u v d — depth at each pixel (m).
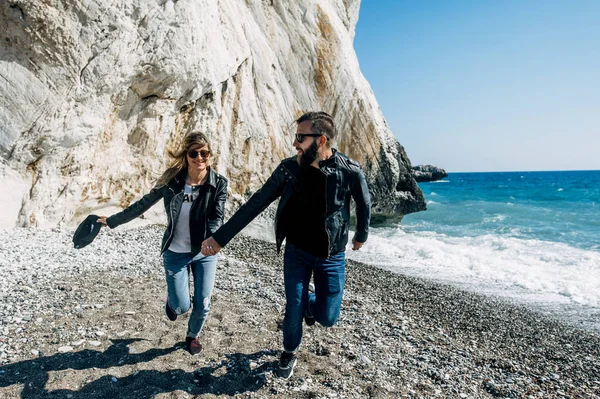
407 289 7.18
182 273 3.15
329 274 2.91
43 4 6.75
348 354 3.57
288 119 13.67
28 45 6.89
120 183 8.68
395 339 4.21
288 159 2.87
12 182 7.18
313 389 2.92
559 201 32.66
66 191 7.77
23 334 3.34
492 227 18.11
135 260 6.13
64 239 6.94
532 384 3.67
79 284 4.70
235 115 11.52
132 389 2.71
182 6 8.84
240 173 11.54
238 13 12.64
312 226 2.83
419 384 3.26
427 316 5.57
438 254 11.31
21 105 7.07
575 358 4.70
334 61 15.73
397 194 18.89
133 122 8.79
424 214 23.17
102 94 7.95
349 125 16.09
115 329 3.59
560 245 13.19
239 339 3.62
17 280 4.59
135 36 8.05
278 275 6.25
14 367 2.86
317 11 15.80
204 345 3.45
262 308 4.54
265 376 3.01
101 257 6.08
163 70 8.68
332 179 2.75
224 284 5.38
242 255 8.13
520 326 5.77
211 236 2.88
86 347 3.23
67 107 7.50
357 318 4.65
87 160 8.02
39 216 7.41
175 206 3.08
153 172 9.32
